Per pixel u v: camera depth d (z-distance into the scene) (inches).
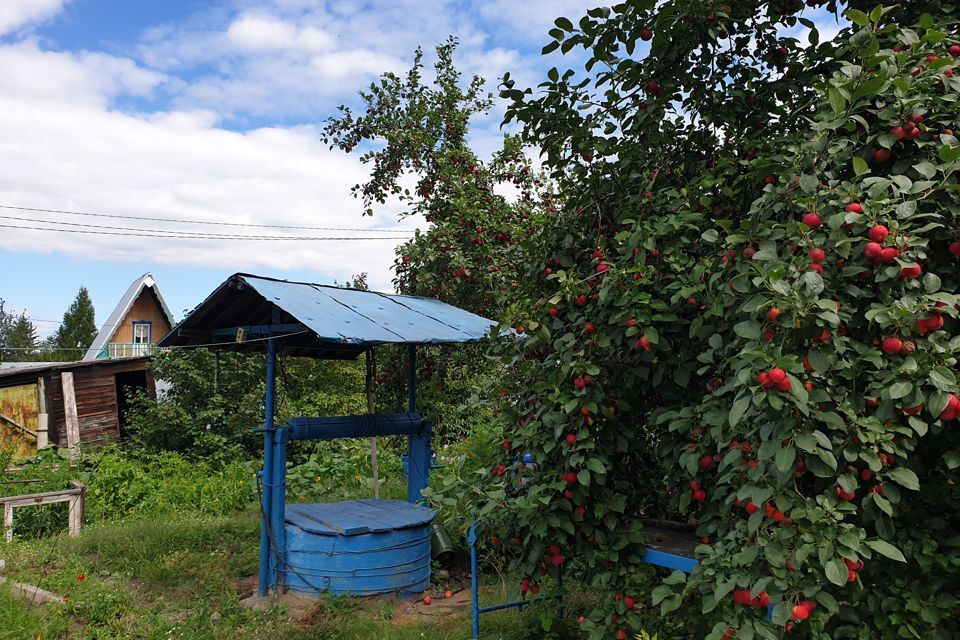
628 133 172.6
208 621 198.5
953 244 115.7
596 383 158.2
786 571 106.5
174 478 425.7
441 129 478.6
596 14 160.4
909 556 124.8
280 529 232.5
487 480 181.6
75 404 543.5
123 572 252.5
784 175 123.1
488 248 387.2
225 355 544.1
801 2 163.3
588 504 165.5
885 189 106.5
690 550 160.1
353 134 477.1
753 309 111.3
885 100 118.0
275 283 255.4
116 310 1039.6
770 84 170.6
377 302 283.0
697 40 159.6
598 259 167.5
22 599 201.9
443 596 237.8
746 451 121.3
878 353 105.2
